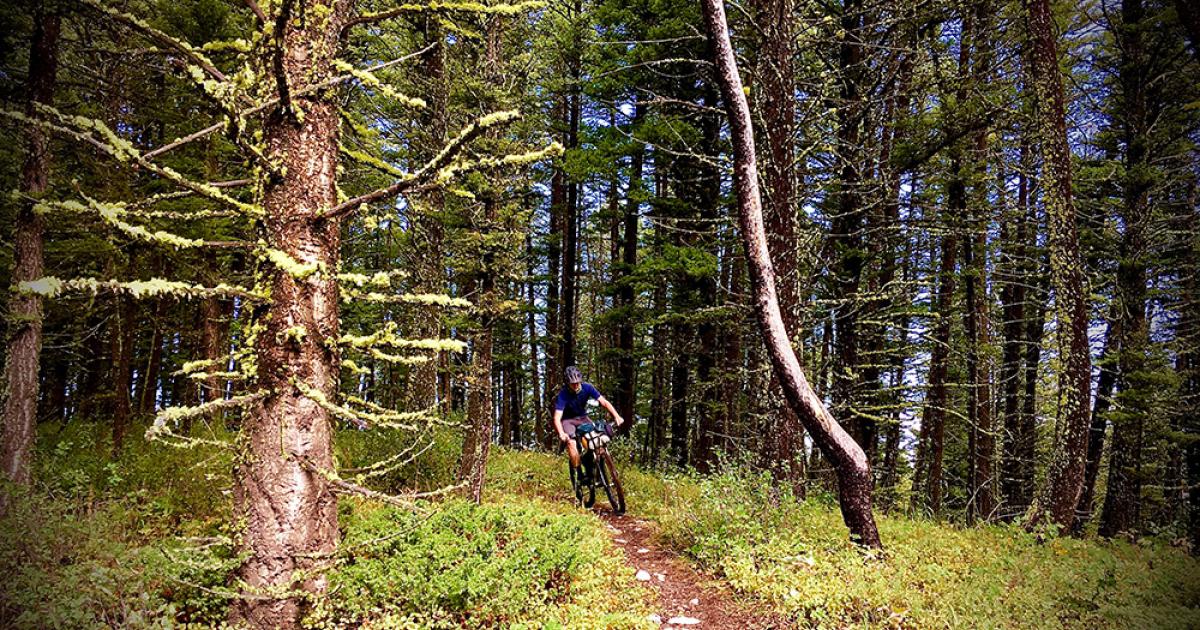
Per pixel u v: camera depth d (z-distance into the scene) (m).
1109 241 12.08
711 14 5.40
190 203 7.40
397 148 10.20
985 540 6.41
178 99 7.46
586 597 4.56
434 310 8.52
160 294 2.68
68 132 2.54
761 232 5.64
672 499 7.74
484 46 7.87
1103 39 12.23
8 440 5.20
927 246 12.73
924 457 15.11
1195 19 5.06
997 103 9.38
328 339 3.44
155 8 7.09
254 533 3.28
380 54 8.76
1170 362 12.50
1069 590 4.69
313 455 3.39
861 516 5.64
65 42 5.68
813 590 4.51
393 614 3.77
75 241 6.14
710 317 10.89
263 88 3.32
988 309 15.37
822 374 10.24
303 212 3.35
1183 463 13.48
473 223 7.19
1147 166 11.06
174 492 5.91
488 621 4.05
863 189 9.84
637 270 11.75
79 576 3.24
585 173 12.53
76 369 13.59
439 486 7.92
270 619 3.28
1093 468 13.11
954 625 3.94
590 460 8.21
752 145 5.60
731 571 5.04
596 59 12.91
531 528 5.25
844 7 9.71
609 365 19.72
